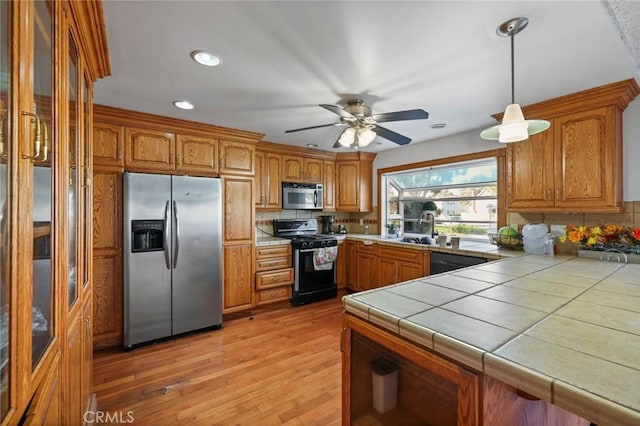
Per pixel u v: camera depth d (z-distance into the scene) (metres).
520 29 1.49
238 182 3.42
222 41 1.60
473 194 3.68
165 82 2.09
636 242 2.08
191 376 2.22
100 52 1.54
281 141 3.95
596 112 2.22
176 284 2.90
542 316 1.01
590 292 1.30
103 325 2.64
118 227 2.70
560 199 2.39
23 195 0.67
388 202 4.71
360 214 4.97
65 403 1.09
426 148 3.94
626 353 0.76
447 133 3.52
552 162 2.44
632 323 0.95
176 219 2.89
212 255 3.11
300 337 2.91
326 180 4.62
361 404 1.17
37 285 0.83
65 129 1.07
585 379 0.64
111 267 2.67
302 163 4.37
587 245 2.29
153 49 1.68
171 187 2.88
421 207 4.29
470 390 0.80
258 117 2.87
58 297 1.00
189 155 3.07
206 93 2.29
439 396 0.93
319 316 3.50
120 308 2.70
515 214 2.98
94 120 2.60
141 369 2.32
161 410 1.83
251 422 1.74
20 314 0.66
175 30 1.50
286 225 4.42
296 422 1.74
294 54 1.73
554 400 0.64
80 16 1.23
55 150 0.97
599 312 1.05
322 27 1.48
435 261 3.23
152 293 2.78
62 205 1.04
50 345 0.92
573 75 1.98
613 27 1.47
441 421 0.92
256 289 3.58
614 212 2.20
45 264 0.90
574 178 2.32
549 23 1.44
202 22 1.44
